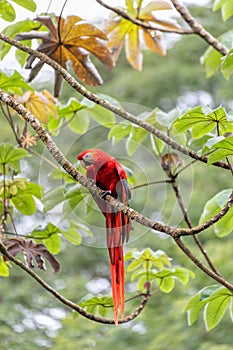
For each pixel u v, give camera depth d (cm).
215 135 686
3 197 841
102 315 826
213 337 1414
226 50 880
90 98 754
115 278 711
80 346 1477
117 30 966
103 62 829
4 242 788
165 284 845
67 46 812
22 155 822
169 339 1420
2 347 1511
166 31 888
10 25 838
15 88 859
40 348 1564
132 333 1472
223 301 789
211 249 1453
